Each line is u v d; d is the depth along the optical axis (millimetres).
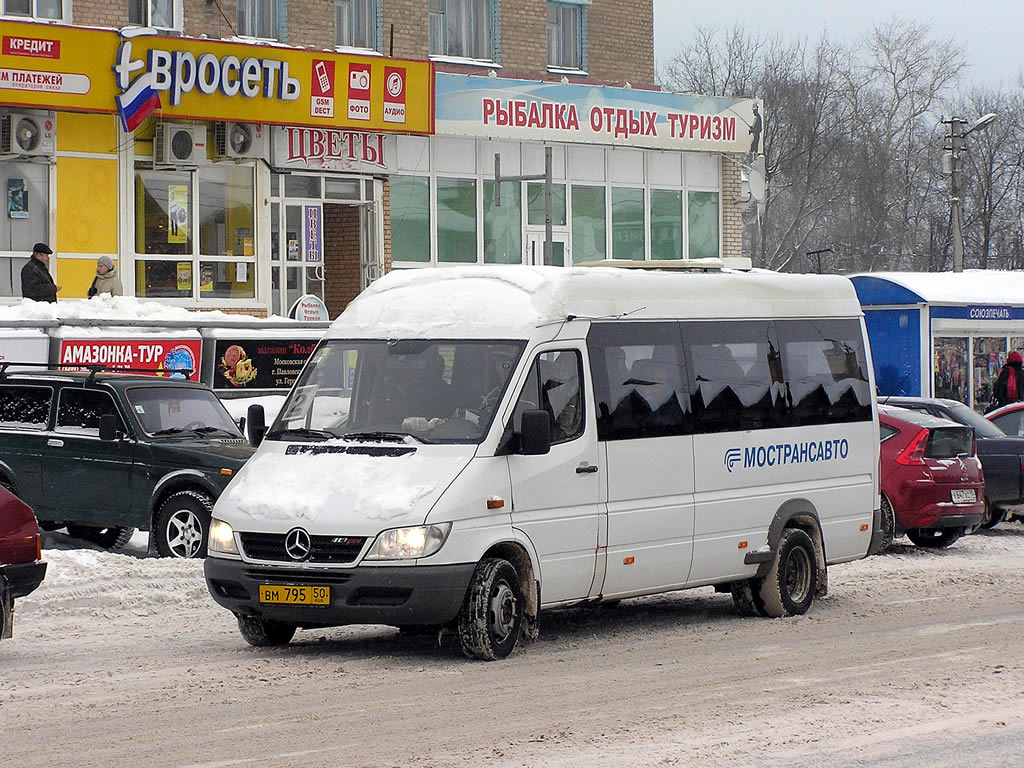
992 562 20469
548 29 39562
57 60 28828
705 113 40062
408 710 10695
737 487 15039
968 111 83375
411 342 13539
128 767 9055
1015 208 83312
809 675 12133
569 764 9117
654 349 14375
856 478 16531
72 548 19875
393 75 33438
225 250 32000
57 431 19312
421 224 35438
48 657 12836
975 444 22516
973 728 10219
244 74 31094
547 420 12680
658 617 15625
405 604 12164
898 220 79375
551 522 13133
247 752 9430
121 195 30375
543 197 37594
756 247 74562
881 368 36281
